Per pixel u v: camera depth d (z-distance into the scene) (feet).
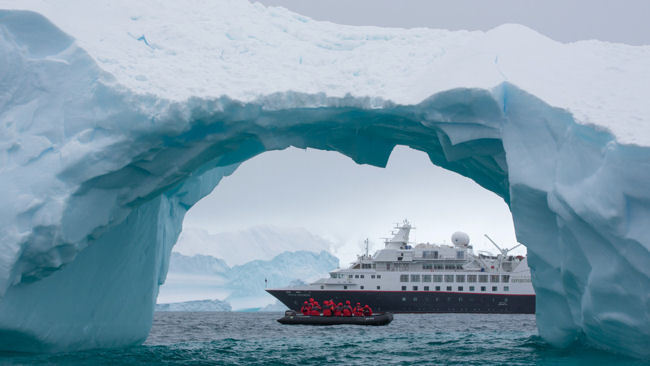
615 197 38.45
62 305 50.06
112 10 52.80
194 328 153.28
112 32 50.49
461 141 49.26
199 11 57.57
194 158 50.08
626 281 40.60
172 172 49.57
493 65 49.19
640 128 39.11
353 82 49.98
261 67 51.24
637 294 40.40
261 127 49.78
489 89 46.01
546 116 44.91
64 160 43.11
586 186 40.65
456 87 46.55
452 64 50.14
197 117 45.85
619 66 51.03
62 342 52.03
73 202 43.65
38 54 45.83
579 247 43.78
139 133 44.39
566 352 57.21
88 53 45.70
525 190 46.09
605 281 41.98
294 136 54.44
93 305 54.44
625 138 37.78
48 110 44.80
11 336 47.50
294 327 159.33
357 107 48.60
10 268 41.09
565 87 47.19
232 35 54.85
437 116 48.52
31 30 45.62
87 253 51.11
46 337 49.44
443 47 54.24
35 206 41.93
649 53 53.83
